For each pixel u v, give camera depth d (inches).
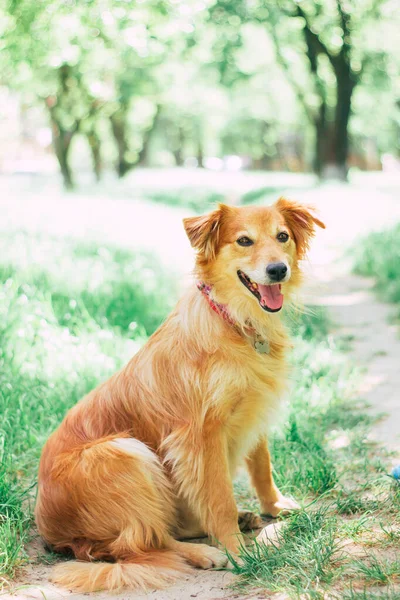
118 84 1158.3
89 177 2025.1
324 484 172.6
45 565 145.3
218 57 953.5
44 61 853.8
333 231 663.8
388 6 959.0
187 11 826.2
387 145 2098.9
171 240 573.3
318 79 1040.8
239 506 174.4
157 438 152.2
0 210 633.6
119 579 132.9
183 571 139.1
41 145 2795.3
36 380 226.8
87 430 153.4
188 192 1134.4
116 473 142.3
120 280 357.4
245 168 2896.2
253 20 903.7
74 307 292.2
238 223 156.2
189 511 156.4
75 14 777.6
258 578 130.4
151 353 155.6
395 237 530.3
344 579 125.0
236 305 153.5
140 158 1870.1
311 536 138.4
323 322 343.9
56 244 433.1
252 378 150.5
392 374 272.4
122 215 685.3
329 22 969.5
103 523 143.1
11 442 190.9
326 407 231.9
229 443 157.0
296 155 2368.4
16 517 157.2
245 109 1638.8
